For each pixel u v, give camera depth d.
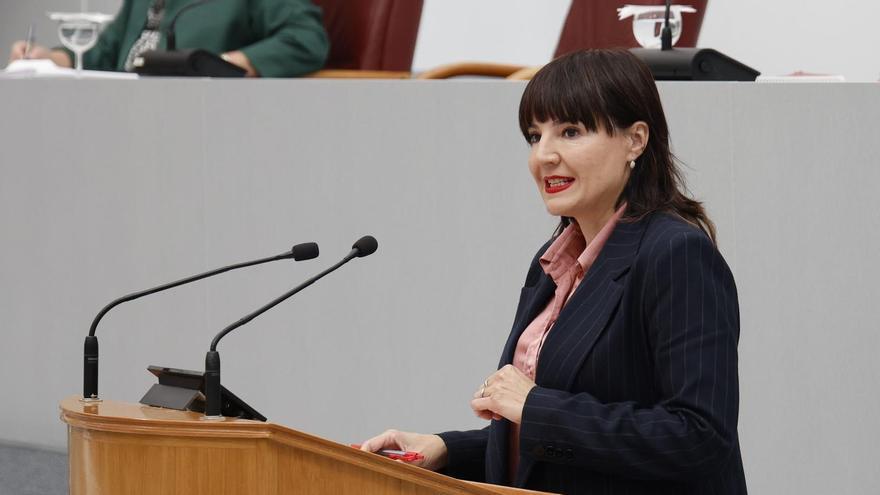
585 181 6.11
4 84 13.27
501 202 11.30
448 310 11.50
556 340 6.10
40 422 13.23
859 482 10.23
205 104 12.37
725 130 10.44
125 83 12.70
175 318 12.54
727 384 5.68
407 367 11.66
